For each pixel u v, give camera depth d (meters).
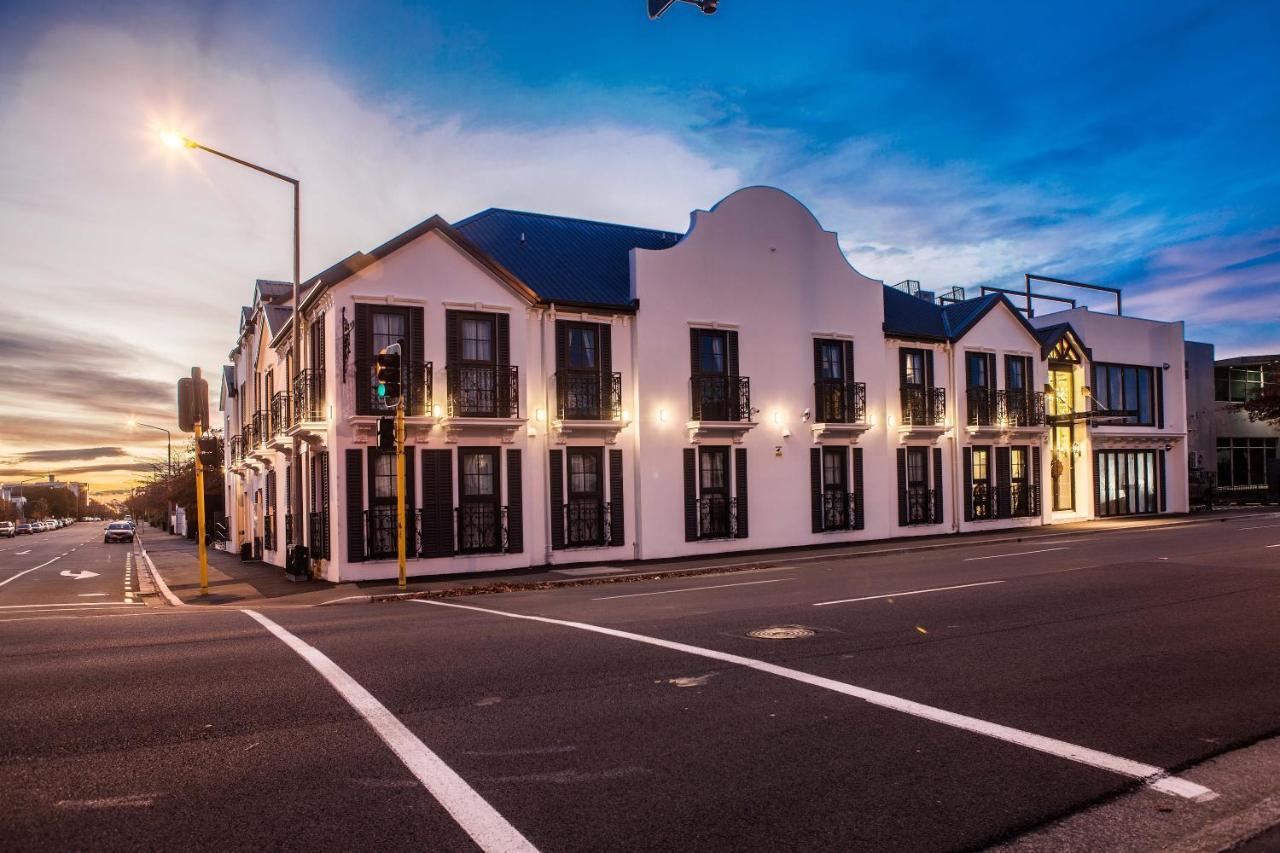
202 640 9.49
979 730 5.65
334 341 17.34
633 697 6.54
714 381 21.92
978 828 4.14
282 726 5.86
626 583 16.67
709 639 8.93
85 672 7.68
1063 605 10.84
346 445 17.28
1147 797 4.54
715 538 21.72
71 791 4.67
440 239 18.39
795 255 23.58
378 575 17.39
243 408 31.03
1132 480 32.44
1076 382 30.44
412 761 5.12
